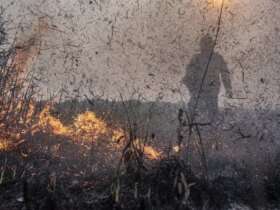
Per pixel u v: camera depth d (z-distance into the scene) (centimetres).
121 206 266
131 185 287
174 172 294
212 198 288
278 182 312
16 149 337
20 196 269
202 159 336
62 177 299
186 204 276
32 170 305
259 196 299
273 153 361
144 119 420
